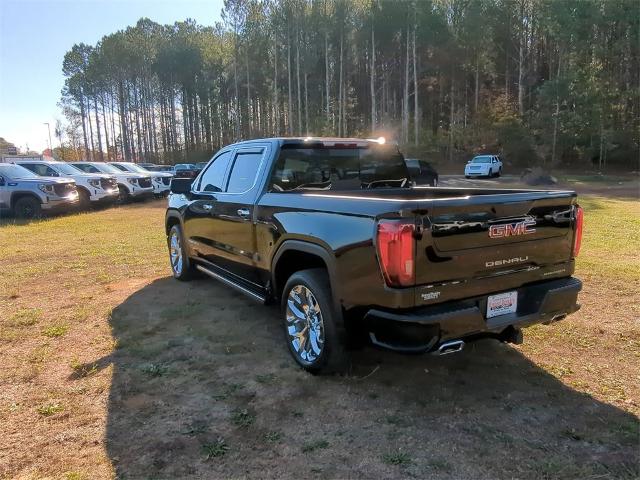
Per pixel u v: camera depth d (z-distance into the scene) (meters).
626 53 40.88
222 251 4.92
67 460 2.58
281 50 50.28
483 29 44.16
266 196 4.09
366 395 3.27
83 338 4.36
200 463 2.55
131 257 8.13
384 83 52.56
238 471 2.49
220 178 5.13
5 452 2.65
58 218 14.00
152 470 2.50
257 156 4.49
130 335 4.41
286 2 46.12
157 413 3.06
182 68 59.75
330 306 3.31
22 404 3.18
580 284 3.46
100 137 80.81
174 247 6.48
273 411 3.08
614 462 2.53
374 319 2.91
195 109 69.31
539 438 2.75
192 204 5.59
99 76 69.62
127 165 21.89
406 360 3.81
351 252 3.02
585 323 4.55
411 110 55.62
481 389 3.34
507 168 42.69
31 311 5.14
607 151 39.34
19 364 3.80
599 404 3.12
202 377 3.56
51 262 7.73
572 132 39.03
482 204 2.95
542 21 41.66
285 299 3.80
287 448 2.69
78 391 3.36
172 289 6.01
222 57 55.97
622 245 8.30
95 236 10.46
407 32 44.03
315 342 3.51
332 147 4.56
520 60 46.53
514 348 4.02
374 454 2.62
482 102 48.78
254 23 49.19
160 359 3.89
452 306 2.92
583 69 39.56
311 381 3.49
